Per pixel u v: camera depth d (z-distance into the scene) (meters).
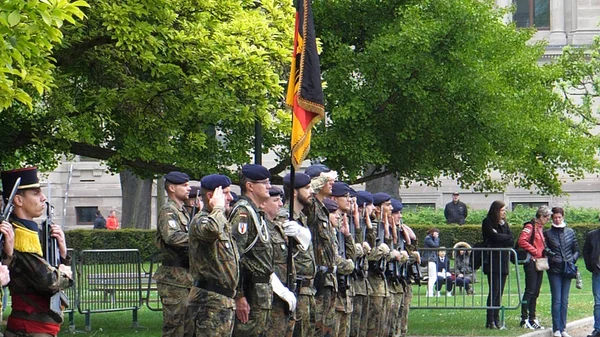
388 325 24.98
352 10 33.53
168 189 20.27
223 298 16.72
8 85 16.58
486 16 32.47
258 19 25.66
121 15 23.66
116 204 80.25
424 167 33.28
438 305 32.59
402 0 33.41
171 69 24.69
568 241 29.92
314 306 20.05
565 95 63.97
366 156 31.69
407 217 66.06
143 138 29.28
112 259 29.36
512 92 35.41
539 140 37.97
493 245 31.42
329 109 32.22
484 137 32.81
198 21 25.23
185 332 17.34
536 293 30.91
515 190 77.25
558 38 79.31
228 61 24.62
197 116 28.17
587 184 76.56
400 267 25.34
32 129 29.00
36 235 14.98
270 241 18.08
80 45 25.22
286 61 25.72
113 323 31.09
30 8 15.84
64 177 80.38
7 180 15.05
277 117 27.47
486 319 32.06
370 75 31.84
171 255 19.84
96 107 27.31
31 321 14.88
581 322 33.12
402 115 32.25
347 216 22.58
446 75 31.58
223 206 16.67
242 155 31.69
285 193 20.81
